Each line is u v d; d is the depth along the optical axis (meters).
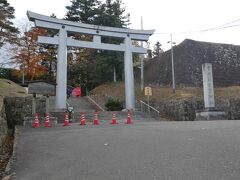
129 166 6.95
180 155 7.61
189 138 10.02
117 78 41.41
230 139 9.34
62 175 6.63
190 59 36.44
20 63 35.81
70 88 38.50
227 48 40.16
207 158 7.10
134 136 11.31
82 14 39.25
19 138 12.37
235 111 25.03
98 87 41.34
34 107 19.34
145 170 6.50
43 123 18.91
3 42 35.00
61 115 22.14
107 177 6.21
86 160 7.89
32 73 36.38
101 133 12.73
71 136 12.24
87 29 27.14
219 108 23.72
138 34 29.23
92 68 38.00
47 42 25.34
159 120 23.91
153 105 29.12
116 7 38.19
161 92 30.89
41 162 8.01
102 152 8.73
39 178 6.52
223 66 37.22
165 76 37.44
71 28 26.45
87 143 10.36
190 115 24.81
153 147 8.89
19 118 20.45
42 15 25.31
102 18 36.91
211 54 38.34
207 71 24.05
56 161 8.02
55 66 41.00
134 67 46.38
